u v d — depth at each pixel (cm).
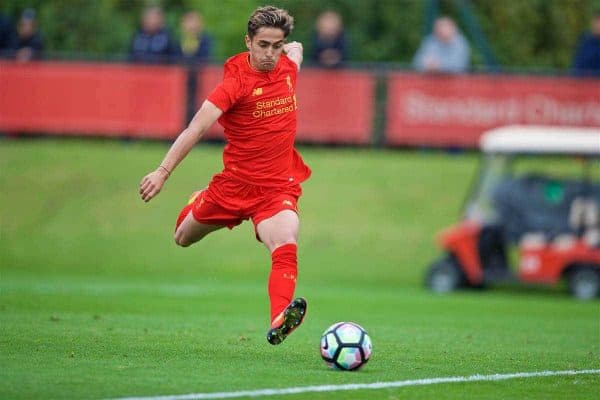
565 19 10600
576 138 6912
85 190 8075
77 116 8488
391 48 10369
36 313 4284
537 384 2762
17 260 7262
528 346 3662
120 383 2539
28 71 8525
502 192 6825
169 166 2920
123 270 7181
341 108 8419
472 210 6956
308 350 3306
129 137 8569
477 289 6931
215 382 2584
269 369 2830
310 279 7112
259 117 3045
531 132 7081
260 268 7244
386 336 3856
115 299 5178
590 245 6556
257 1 10806
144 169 8356
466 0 10356
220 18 10694
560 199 6756
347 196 8069
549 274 6606
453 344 3634
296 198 3131
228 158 3106
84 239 7538
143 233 7625
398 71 8362
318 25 8706
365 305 5444
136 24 10456
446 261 6819
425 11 10325
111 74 8450
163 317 4338
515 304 5891
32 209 7856
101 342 3322
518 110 8281
